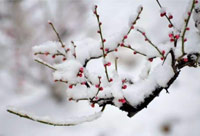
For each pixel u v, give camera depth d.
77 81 1.60
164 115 3.97
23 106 4.74
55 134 4.09
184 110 3.99
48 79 4.74
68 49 1.74
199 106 3.99
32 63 4.97
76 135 4.00
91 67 4.80
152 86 1.68
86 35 5.38
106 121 4.11
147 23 5.75
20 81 5.13
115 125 4.02
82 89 1.63
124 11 6.27
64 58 1.76
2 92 5.30
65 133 4.06
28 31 4.93
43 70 4.77
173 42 1.71
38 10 5.29
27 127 4.32
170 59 1.71
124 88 1.58
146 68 1.81
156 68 1.74
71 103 4.60
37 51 1.73
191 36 1.81
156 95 1.68
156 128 3.84
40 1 5.29
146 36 1.61
